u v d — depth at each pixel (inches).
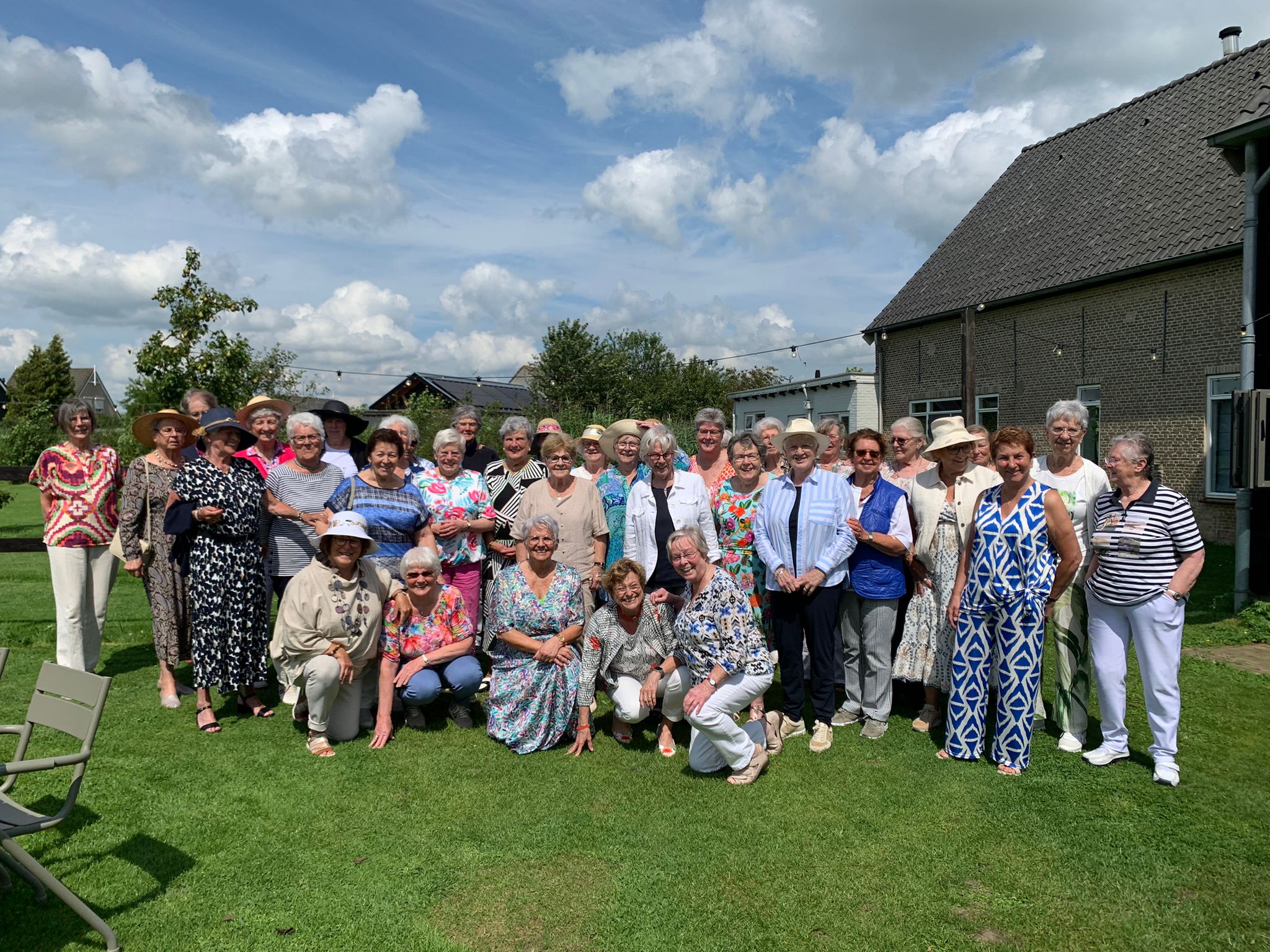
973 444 188.9
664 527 190.7
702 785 156.4
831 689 176.7
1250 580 307.6
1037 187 781.3
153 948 106.7
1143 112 703.1
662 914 114.6
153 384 402.6
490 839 135.2
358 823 140.6
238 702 200.1
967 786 154.2
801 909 115.6
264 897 118.3
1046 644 270.4
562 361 1416.1
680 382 1631.4
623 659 175.2
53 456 212.1
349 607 170.1
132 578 423.2
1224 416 526.3
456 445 207.3
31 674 229.0
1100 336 618.8
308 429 199.9
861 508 180.1
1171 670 153.8
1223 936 108.8
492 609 180.4
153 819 140.9
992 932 110.5
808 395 1061.1
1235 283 515.2
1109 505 161.5
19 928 110.5
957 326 783.1
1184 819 139.6
